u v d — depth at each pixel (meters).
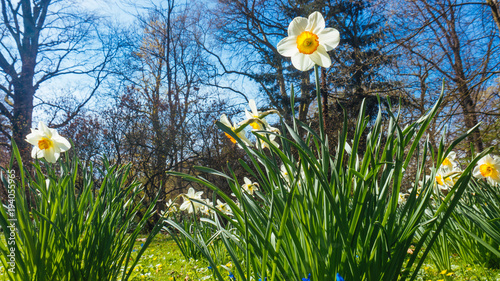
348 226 1.27
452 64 9.54
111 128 13.08
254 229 1.27
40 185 2.05
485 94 9.65
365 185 1.27
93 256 2.03
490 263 2.53
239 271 1.34
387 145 1.38
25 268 1.72
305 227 1.27
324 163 1.36
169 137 13.64
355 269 1.22
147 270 3.80
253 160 1.45
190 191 4.45
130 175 12.10
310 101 15.27
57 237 1.89
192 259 4.26
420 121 1.36
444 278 2.34
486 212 2.41
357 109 13.04
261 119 1.59
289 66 15.76
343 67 12.09
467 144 8.76
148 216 2.40
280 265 1.28
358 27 13.90
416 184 1.34
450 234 2.67
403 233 1.29
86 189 2.13
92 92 16.20
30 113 15.36
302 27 1.47
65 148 2.31
